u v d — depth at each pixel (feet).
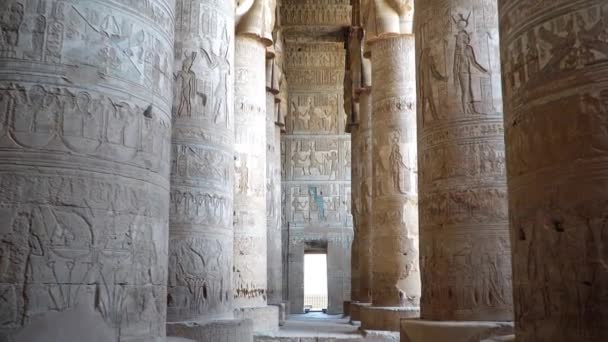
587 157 16.08
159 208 19.36
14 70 16.88
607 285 15.42
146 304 18.33
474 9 32.22
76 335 16.31
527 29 18.25
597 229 15.72
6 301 15.81
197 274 32.65
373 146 53.72
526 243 17.81
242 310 47.65
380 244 51.44
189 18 34.73
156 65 19.77
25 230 16.22
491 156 30.63
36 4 17.35
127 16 18.80
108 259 17.21
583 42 16.51
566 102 16.69
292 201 96.02
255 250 50.72
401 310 48.16
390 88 52.75
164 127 20.13
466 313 29.53
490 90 31.37
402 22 52.95
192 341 21.31
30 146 16.62
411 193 51.26
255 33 52.65
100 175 17.38
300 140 97.14
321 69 98.32
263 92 53.83
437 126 32.19
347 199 95.86
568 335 16.11
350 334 50.55
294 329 57.36
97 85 17.71
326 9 89.20
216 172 34.50
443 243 30.91
